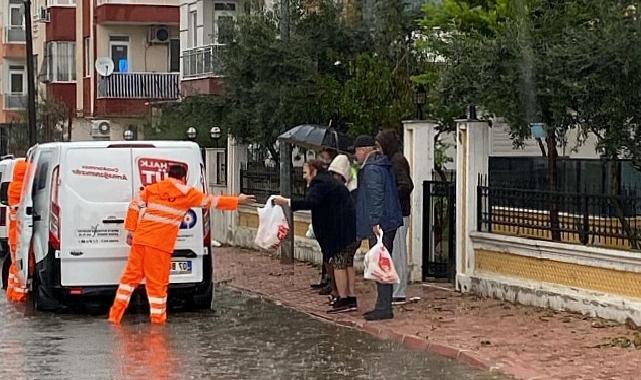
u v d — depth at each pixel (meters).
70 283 15.72
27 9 37.34
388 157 15.50
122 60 47.56
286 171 22.83
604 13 14.38
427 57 21.98
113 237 15.84
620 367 11.05
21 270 17.34
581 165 18.52
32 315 16.09
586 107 14.64
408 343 13.16
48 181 16.08
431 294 16.72
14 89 59.78
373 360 12.17
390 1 23.53
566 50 14.39
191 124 30.81
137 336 14.02
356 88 22.31
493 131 24.73
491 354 11.98
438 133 21.84
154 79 46.41
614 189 15.94
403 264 15.80
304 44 24.06
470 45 15.70
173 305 17.11
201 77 38.34
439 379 11.05
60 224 15.71
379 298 14.59
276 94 23.59
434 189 17.98
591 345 12.23
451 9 17.92
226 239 27.67
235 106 25.11
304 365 11.89
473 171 16.59
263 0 26.88
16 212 18.45
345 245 15.52
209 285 16.28
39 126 47.41
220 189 27.81
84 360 12.23
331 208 15.49
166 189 15.30
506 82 15.09
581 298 14.15
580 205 14.48
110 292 15.86
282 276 20.58
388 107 21.95
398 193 15.58
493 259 16.17
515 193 15.76
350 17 25.08
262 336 13.98
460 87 15.65
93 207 15.77
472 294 16.48
